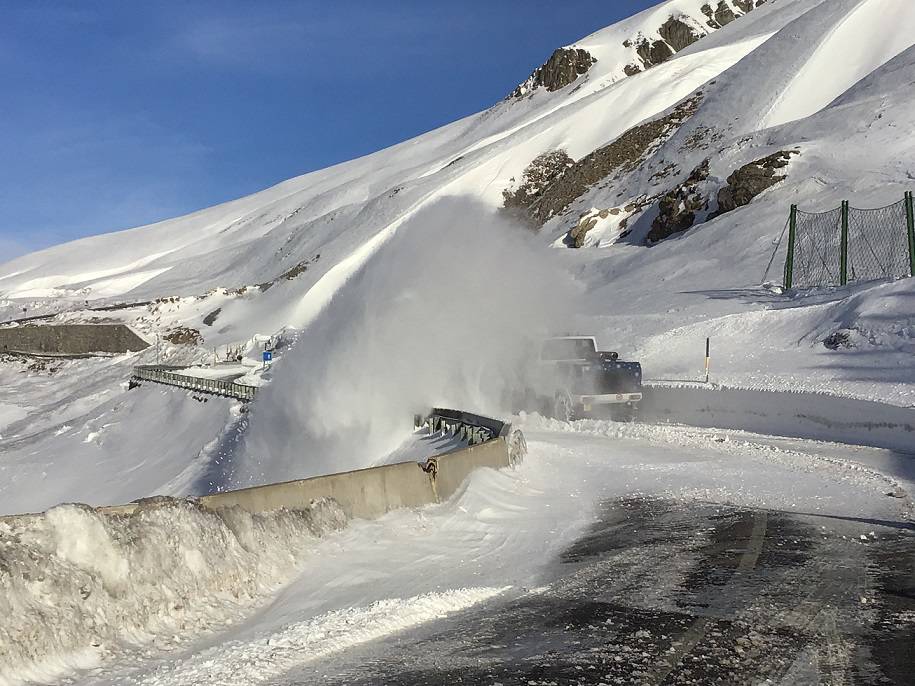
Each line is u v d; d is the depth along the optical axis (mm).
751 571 7887
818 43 114750
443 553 9250
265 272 143375
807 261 47562
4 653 5301
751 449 16328
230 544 7570
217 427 39531
